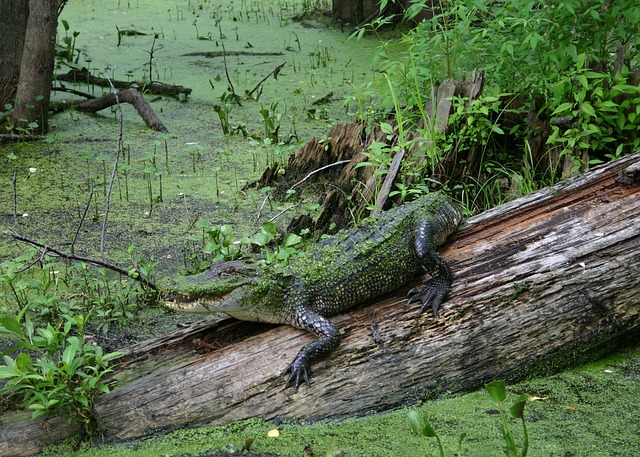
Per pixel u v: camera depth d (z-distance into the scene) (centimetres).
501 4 1098
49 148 1242
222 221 1007
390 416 621
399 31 1866
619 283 694
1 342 742
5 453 585
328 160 1074
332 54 1762
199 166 1191
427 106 1010
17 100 1277
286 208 1040
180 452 588
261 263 685
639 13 916
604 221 737
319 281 673
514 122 1009
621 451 573
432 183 957
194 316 803
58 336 620
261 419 615
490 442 585
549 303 680
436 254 696
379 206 916
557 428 602
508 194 956
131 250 820
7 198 1059
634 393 646
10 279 765
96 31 1923
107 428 602
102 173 1152
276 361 638
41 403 601
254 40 1873
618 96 955
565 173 934
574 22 972
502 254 720
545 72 972
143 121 1388
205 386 622
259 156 1227
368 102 1438
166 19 2052
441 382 644
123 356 655
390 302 695
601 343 686
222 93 1531
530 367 665
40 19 1252
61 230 973
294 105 1455
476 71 977
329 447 587
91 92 1517
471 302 675
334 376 632
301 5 2186
